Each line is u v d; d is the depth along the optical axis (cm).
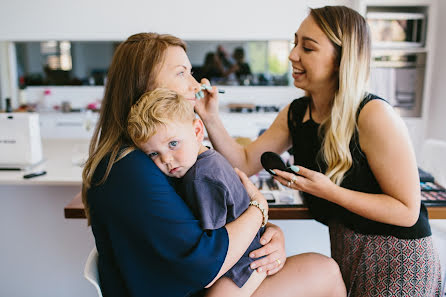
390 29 377
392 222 110
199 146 102
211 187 94
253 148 149
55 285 211
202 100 140
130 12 439
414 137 395
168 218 88
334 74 117
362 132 111
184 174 97
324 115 127
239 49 482
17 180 188
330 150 117
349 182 118
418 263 113
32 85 484
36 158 212
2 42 462
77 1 436
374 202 109
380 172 109
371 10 405
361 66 112
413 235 113
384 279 116
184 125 91
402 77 381
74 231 205
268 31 444
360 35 110
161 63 99
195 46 480
